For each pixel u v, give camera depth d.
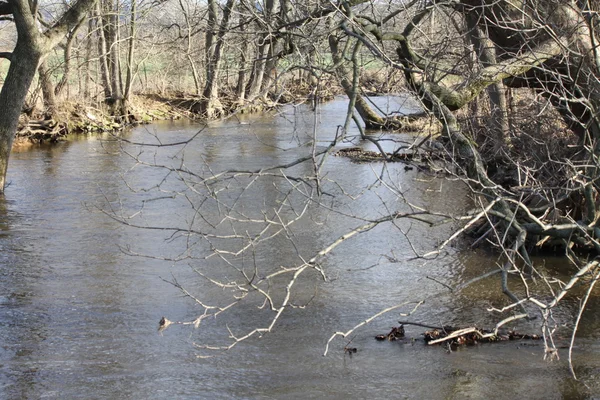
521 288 9.62
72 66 28.83
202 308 9.13
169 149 22.84
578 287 9.55
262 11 10.23
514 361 7.43
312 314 8.89
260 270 10.61
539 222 6.74
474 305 9.08
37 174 18.67
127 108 29.92
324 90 7.96
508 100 12.88
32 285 10.05
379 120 24.23
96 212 14.34
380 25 8.37
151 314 8.95
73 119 27.20
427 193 15.43
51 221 13.72
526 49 9.27
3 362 7.59
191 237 12.37
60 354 7.79
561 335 8.09
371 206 14.42
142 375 7.27
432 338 8.05
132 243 12.15
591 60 8.77
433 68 8.18
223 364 7.50
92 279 10.30
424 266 10.70
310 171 18.33
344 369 7.33
